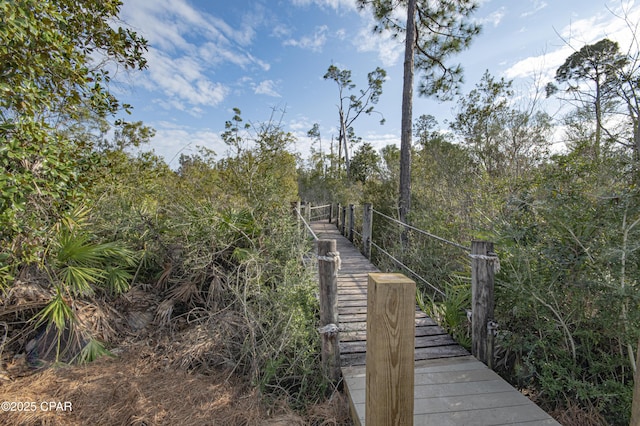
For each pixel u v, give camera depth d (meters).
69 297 3.14
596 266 2.25
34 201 2.44
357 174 25.41
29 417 2.07
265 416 2.34
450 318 3.39
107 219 4.22
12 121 2.16
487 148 7.82
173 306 3.62
